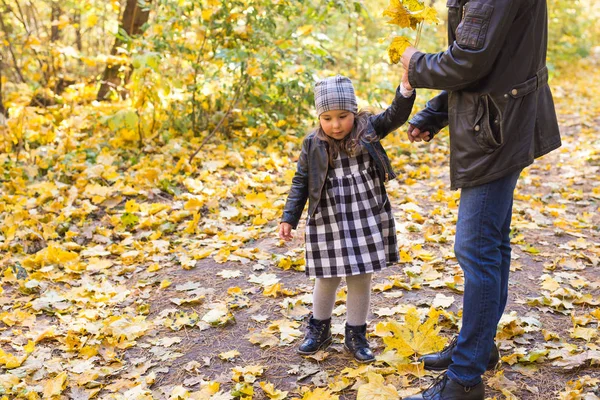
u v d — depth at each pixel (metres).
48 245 4.33
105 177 5.34
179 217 4.77
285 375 2.82
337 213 2.70
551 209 4.92
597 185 5.61
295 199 2.80
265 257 4.09
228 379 2.81
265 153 6.23
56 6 7.28
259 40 6.19
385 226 2.75
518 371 2.73
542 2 2.29
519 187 5.68
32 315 3.47
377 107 6.99
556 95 10.59
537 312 3.27
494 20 2.10
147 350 3.12
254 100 6.39
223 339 3.17
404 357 2.74
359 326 2.86
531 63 2.26
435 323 2.92
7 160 5.63
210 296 3.62
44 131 6.14
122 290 3.76
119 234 4.54
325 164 2.69
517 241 4.23
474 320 2.31
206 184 5.27
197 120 6.69
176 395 2.69
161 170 5.54
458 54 2.15
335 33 8.68
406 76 2.50
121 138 6.00
